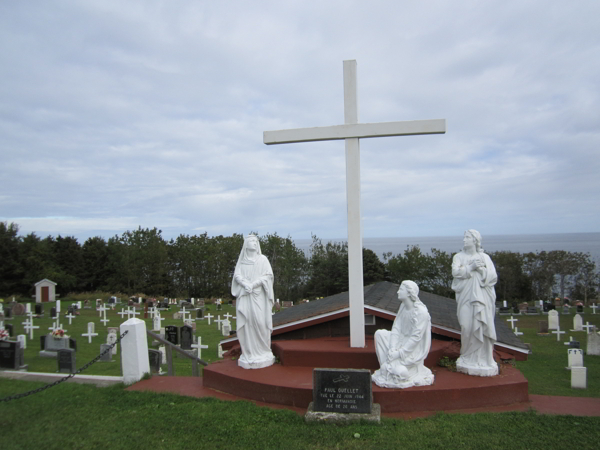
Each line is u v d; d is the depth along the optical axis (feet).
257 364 34.47
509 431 25.23
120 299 158.51
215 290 182.39
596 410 28.55
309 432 25.49
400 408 28.30
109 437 25.50
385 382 29.14
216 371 33.78
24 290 164.86
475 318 31.17
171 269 189.06
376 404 27.76
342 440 24.44
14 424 27.25
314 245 182.70
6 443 24.75
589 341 61.36
